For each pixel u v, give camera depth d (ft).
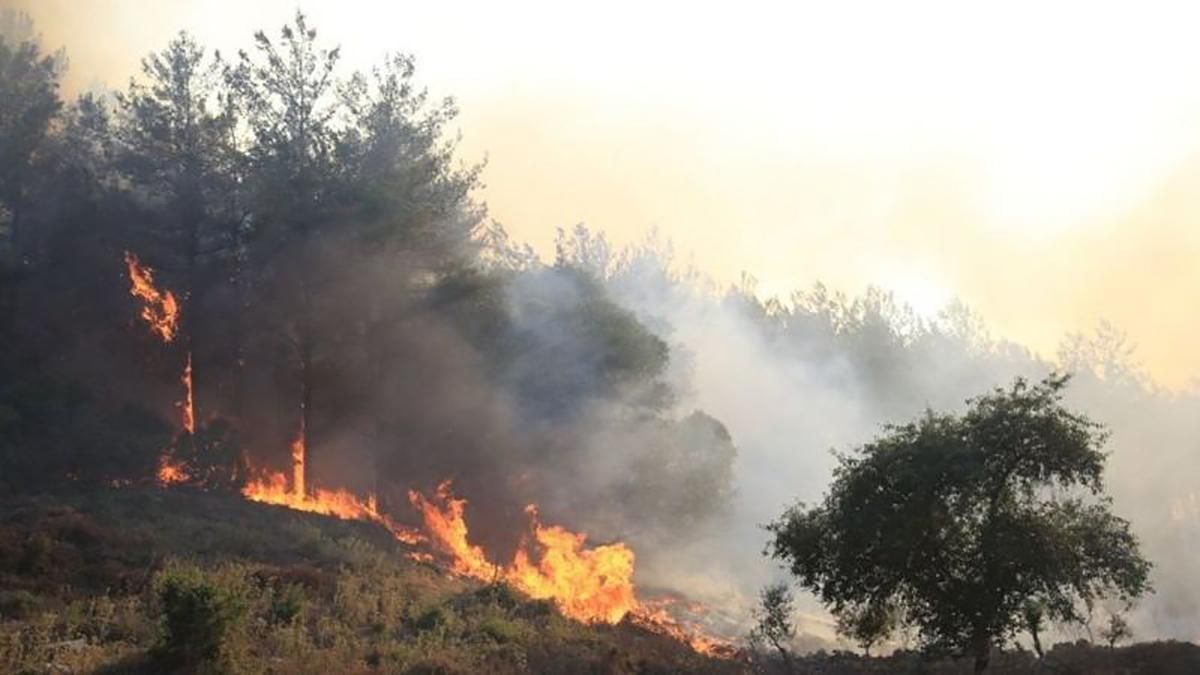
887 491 68.23
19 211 144.46
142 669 56.75
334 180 142.41
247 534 100.68
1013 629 67.05
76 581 76.89
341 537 111.96
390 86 150.51
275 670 58.85
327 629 68.64
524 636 75.00
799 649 111.34
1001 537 64.39
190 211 143.13
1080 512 67.92
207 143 146.72
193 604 57.88
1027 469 66.28
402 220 136.67
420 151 149.38
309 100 148.56
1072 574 64.64
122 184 150.82
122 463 125.18
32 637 59.93
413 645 68.64
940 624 67.05
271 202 138.21
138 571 80.02
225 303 143.13
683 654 79.82
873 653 102.68
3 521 95.09
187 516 106.63
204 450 134.31
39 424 125.29
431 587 92.99
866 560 69.00
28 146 144.15
